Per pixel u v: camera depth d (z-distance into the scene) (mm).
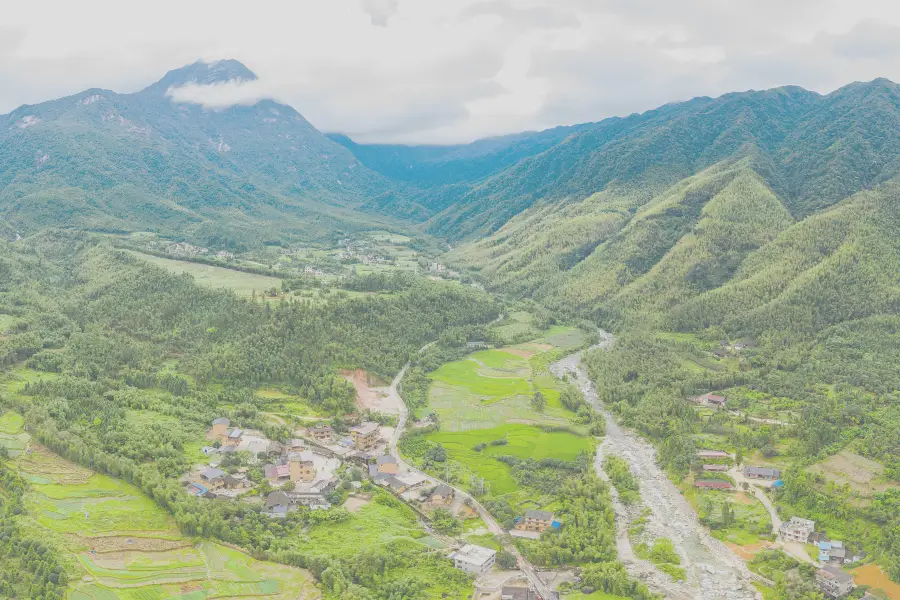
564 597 183000
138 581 172125
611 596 183625
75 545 182375
